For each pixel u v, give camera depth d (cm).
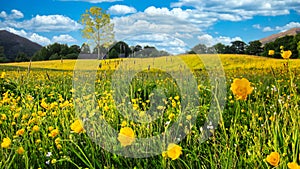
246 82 179
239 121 387
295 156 247
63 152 313
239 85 179
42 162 302
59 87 808
